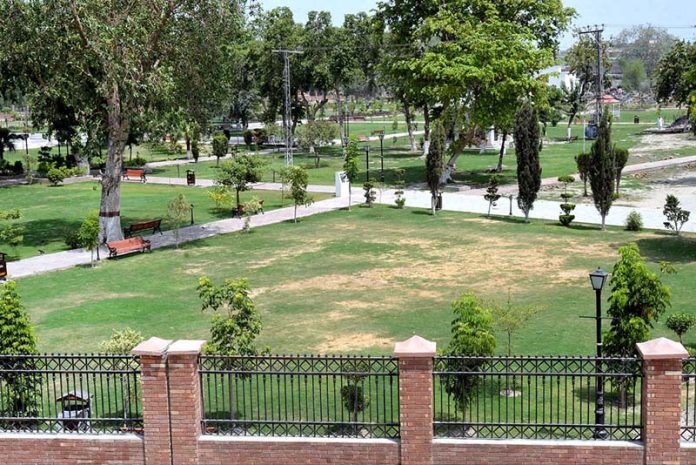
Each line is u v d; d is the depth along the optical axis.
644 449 12.22
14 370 13.41
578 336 20.31
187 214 37.03
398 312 23.33
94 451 13.04
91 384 16.77
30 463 13.15
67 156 62.62
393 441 12.59
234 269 29.34
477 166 60.66
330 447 12.66
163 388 12.71
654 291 15.46
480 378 15.06
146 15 31.66
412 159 66.50
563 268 28.17
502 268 28.45
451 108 51.00
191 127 37.34
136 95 31.42
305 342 20.64
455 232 35.31
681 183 49.22
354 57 76.44
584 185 46.66
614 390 16.17
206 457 12.80
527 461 12.41
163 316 23.41
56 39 31.94
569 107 104.31
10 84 45.19
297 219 39.47
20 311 14.82
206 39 34.06
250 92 90.56
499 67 47.34
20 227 38.12
